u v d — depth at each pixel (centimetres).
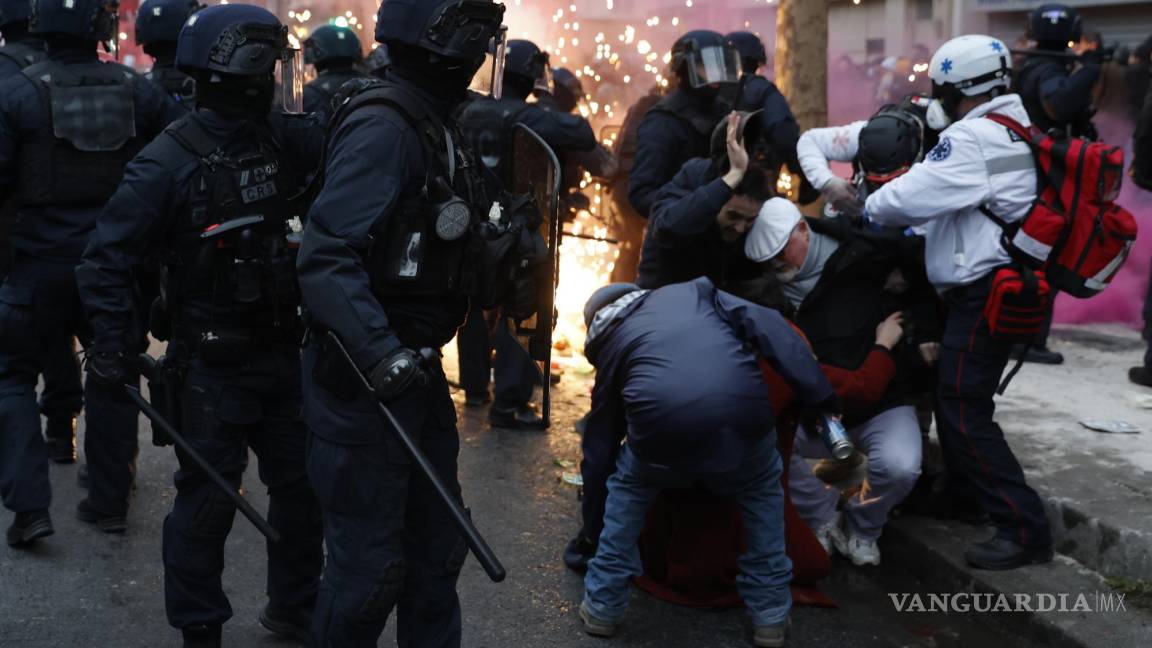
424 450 287
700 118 513
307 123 320
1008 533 391
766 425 344
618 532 361
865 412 404
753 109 553
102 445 425
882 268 399
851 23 1938
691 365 338
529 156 336
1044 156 371
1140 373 541
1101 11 1459
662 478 351
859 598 405
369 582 273
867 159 416
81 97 390
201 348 310
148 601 381
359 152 255
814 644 370
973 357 385
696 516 386
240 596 386
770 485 358
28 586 388
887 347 391
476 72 279
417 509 288
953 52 380
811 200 588
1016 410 503
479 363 584
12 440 404
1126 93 789
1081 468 431
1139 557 373
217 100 308
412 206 264
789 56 694
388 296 269
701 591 391
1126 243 373
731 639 370
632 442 348
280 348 319
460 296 277
